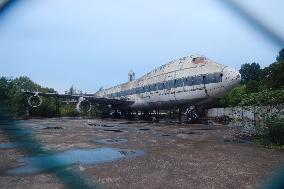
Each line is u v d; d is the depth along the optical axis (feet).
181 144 42.22
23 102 132.57
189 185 20.13
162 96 106.63
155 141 46.01
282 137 41.16
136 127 78.84
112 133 59.47
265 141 42.52
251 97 49.90
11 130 63.46
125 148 37.81
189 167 26.04
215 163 27.91
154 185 20.10
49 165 26.37
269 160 29.48
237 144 42.34
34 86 181.27
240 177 22.36
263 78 92.84
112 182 20.81
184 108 105.60
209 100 91.45
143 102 121.39
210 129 71.10
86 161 28.50
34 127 73.82
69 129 69.00
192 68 94.43
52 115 159.12
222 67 86.63
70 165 26.53
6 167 25.50
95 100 129.49
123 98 131.03
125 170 24.71
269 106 45.98
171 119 135.85
